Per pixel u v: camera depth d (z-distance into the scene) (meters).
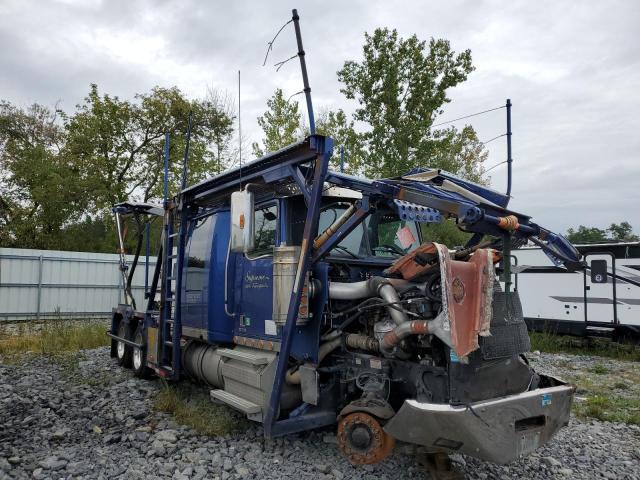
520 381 4.46
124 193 28.70
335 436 5.42
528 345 4.54
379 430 4.21
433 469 4.38
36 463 4.66
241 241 4.79
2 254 17.80
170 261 7.39
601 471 4.95
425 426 3.87
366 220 5.72
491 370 4.20
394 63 16.70
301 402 5.22
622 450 5.59
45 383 7.85
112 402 6.77
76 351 10.88
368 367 4.69
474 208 3.94
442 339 3.90
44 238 27.75
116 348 10.14
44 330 13.30
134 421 5.96
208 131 28.39
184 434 5.54
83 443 5.27
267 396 4.98
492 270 3.95
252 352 5.48
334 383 5.03
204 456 4.93
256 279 5.50
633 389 8.80
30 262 18.23
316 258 4.78
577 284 13.74
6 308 17.80
